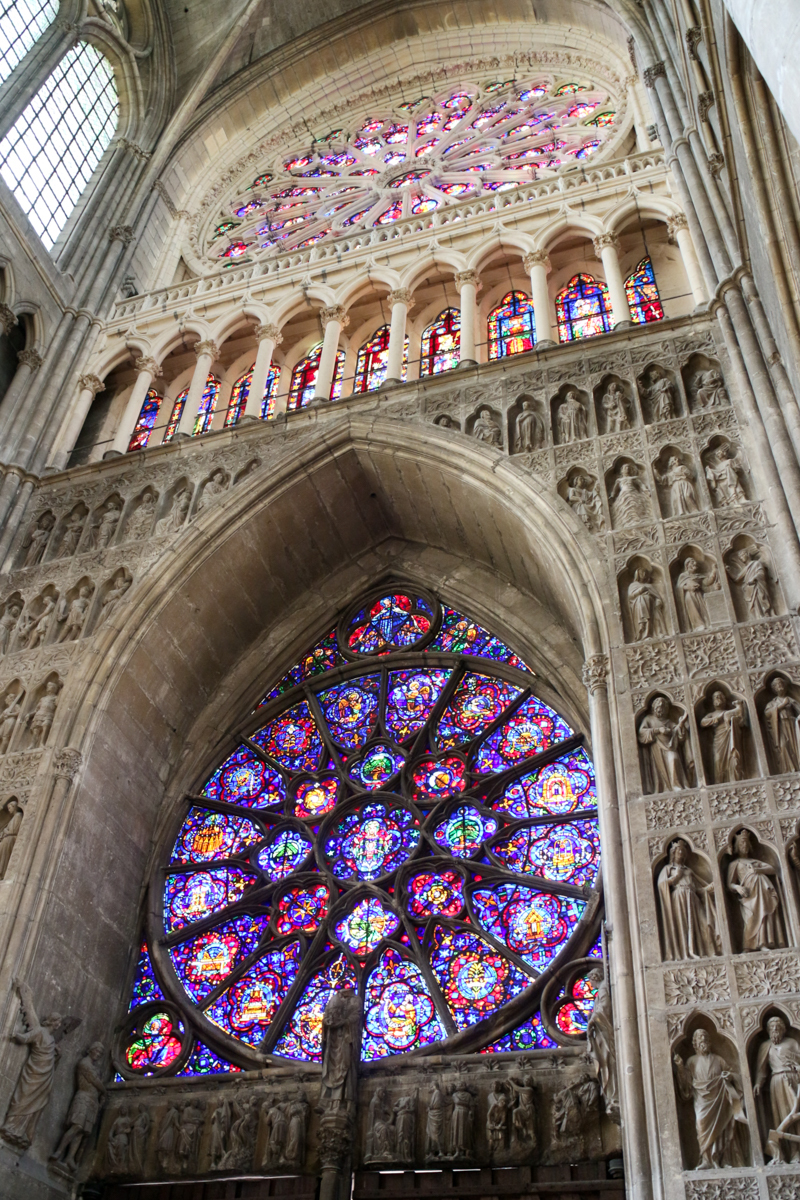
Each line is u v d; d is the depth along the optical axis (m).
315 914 16.86
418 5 31.95
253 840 18.09
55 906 15.56
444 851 16.70
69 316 24.16
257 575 19.81
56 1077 14.89
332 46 32.66
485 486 17.58
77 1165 14.65
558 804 16.78
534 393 18.58
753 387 15.95
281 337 23.06
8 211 23.08
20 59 26.03
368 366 22.44
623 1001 11.63
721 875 12.08
